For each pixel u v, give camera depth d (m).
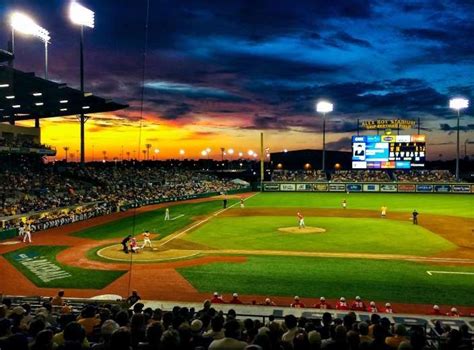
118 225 44.69
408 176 98.44
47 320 10.59
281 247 32.50
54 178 63.00
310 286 22.31
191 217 50.62
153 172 93.00
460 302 19.67
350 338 6.69
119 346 5.61
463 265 26.67
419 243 33.91
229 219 48.66
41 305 15.12
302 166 175.00
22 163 64.56
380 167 90.56
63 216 46.69
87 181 69.62
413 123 92.12
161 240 35.56
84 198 57.47
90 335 8.90
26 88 40.78
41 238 37.28
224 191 89.00
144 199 66.69
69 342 5.54
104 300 16.58
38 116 69.38
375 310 17.03
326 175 102.31
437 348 9.35
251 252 30.75
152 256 29.58
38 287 22.44
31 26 46.06
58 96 44.69
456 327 13.71
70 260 28.62
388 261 27.77
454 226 42.78
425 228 41.53
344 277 23.95
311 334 6.60
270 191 96.00
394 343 7.95
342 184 92.38
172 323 9.10
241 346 6.39
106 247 32.91
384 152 90.25
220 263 27.44
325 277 24.00
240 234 38.34
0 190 50.41
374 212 55.03
